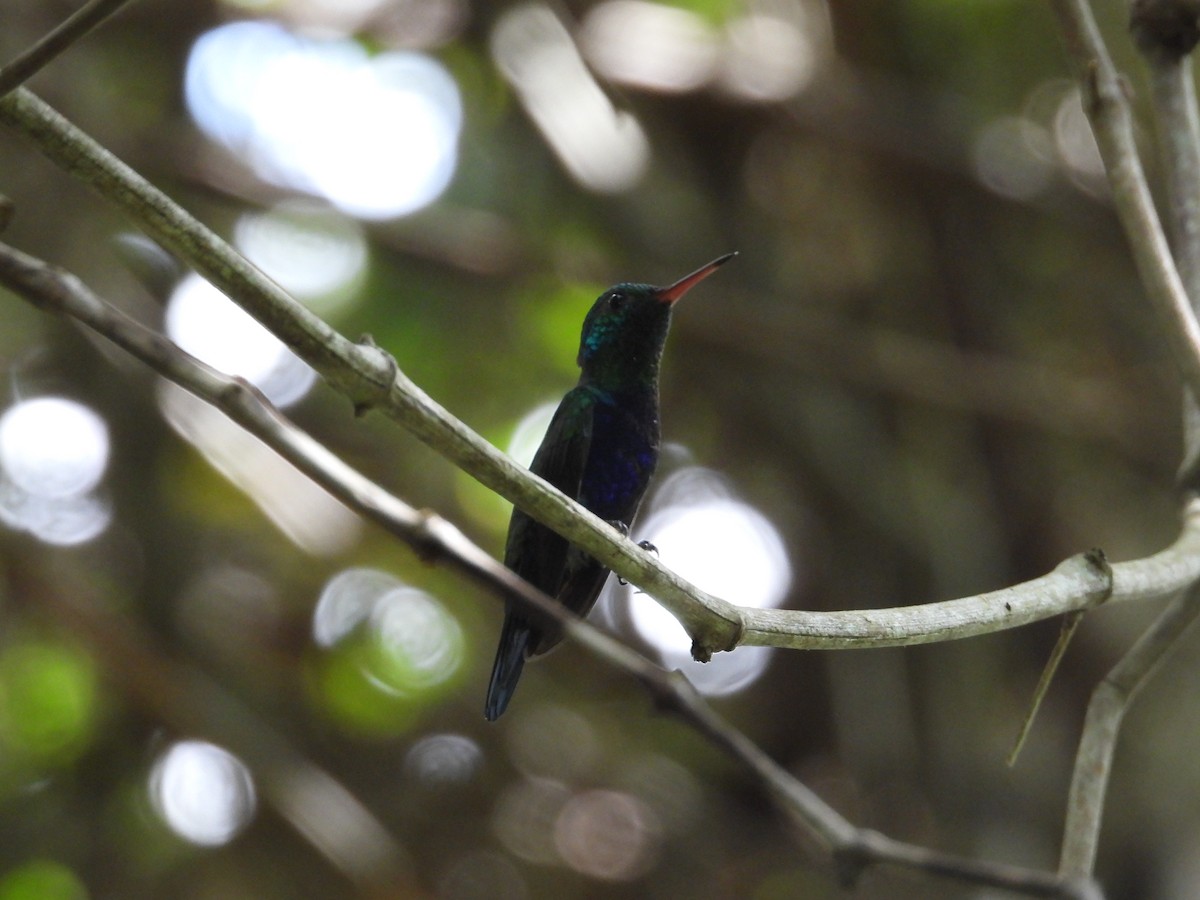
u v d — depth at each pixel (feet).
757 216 41.65
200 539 40.45
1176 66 15.69
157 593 39.27
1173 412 39.06
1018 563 39.11
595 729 42.60
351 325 42.60
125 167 8.95
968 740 36.42
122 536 39.68
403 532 9.27
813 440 40.98
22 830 38.04
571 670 42.37
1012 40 42.24
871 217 41.75
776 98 40.45
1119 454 39.78
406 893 30.53
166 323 36.17
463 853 40.75
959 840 35.35
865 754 37.32
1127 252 40.73
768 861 40.75
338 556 37.35
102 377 39.04
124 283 35.17
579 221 42.27
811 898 39.32
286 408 39.91
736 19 41.11
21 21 36.19
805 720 41.91
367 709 40.68
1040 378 39.11
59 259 34.35
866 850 10.43
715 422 43.11
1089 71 14.23
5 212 9.46
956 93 42.19
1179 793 33.37
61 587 34.04
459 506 40.01
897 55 42.39
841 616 11.64
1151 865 33.04
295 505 33.32
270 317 9.11
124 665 33.17
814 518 41.14
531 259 39.47
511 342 43.24
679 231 40.52
